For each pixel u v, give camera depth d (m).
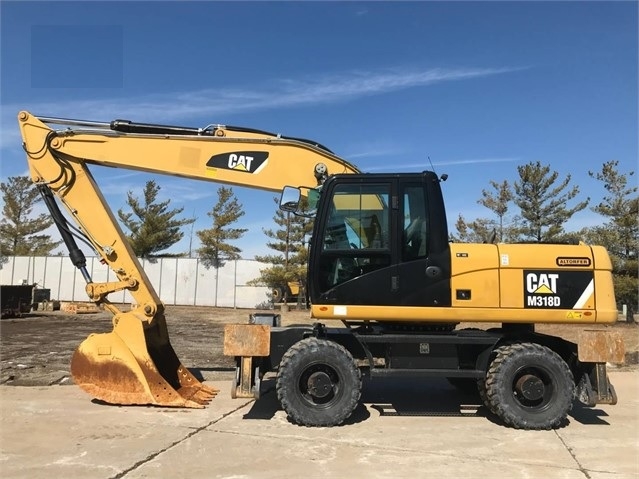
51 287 39.75
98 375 7.52
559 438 6.28
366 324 7.41
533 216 26.55
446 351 7.02
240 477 4.89
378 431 6.50
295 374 6.65
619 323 22.67
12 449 5.62
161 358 8.41
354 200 7.05
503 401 6.65
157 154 7.89
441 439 6.20
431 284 6.88
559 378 6.68
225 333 6.79
